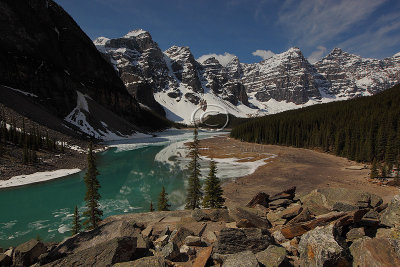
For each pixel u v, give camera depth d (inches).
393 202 319.6
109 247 296.4
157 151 3764.8
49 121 3580.2
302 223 356.8
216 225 475.2
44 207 1405.0
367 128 3061.0
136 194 1696.6
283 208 508.4
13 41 4212.6
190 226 473.7
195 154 1289.4
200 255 314.0
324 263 231.0
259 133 4938.5
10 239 1038.4
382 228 311.1
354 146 2962.6
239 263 257.0
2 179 1755.7
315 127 4062.5
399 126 2910.9
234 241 315.6
